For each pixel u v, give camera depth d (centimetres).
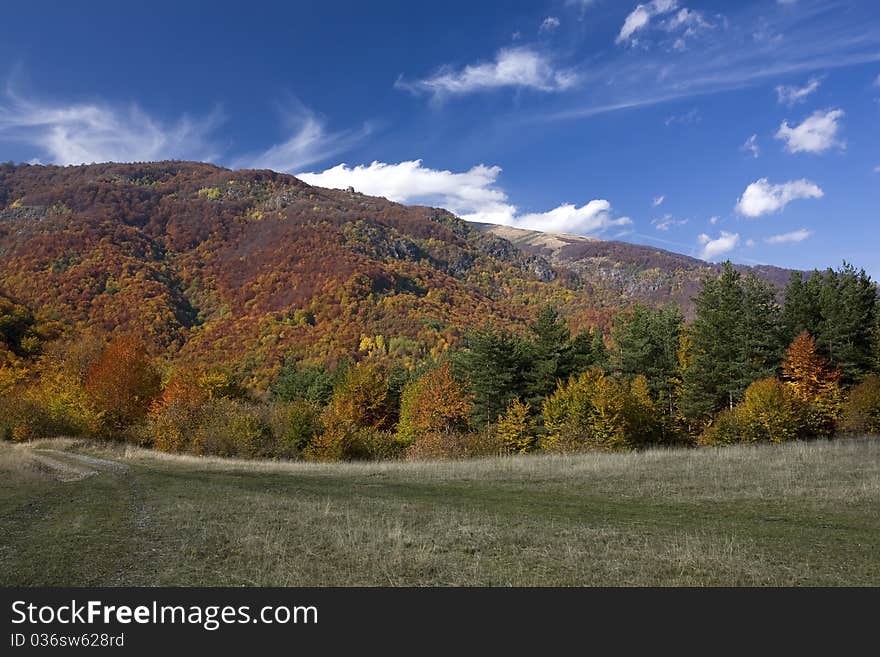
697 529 1240
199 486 1998
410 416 5597
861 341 4584
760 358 4956
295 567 919
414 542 1082
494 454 4228
